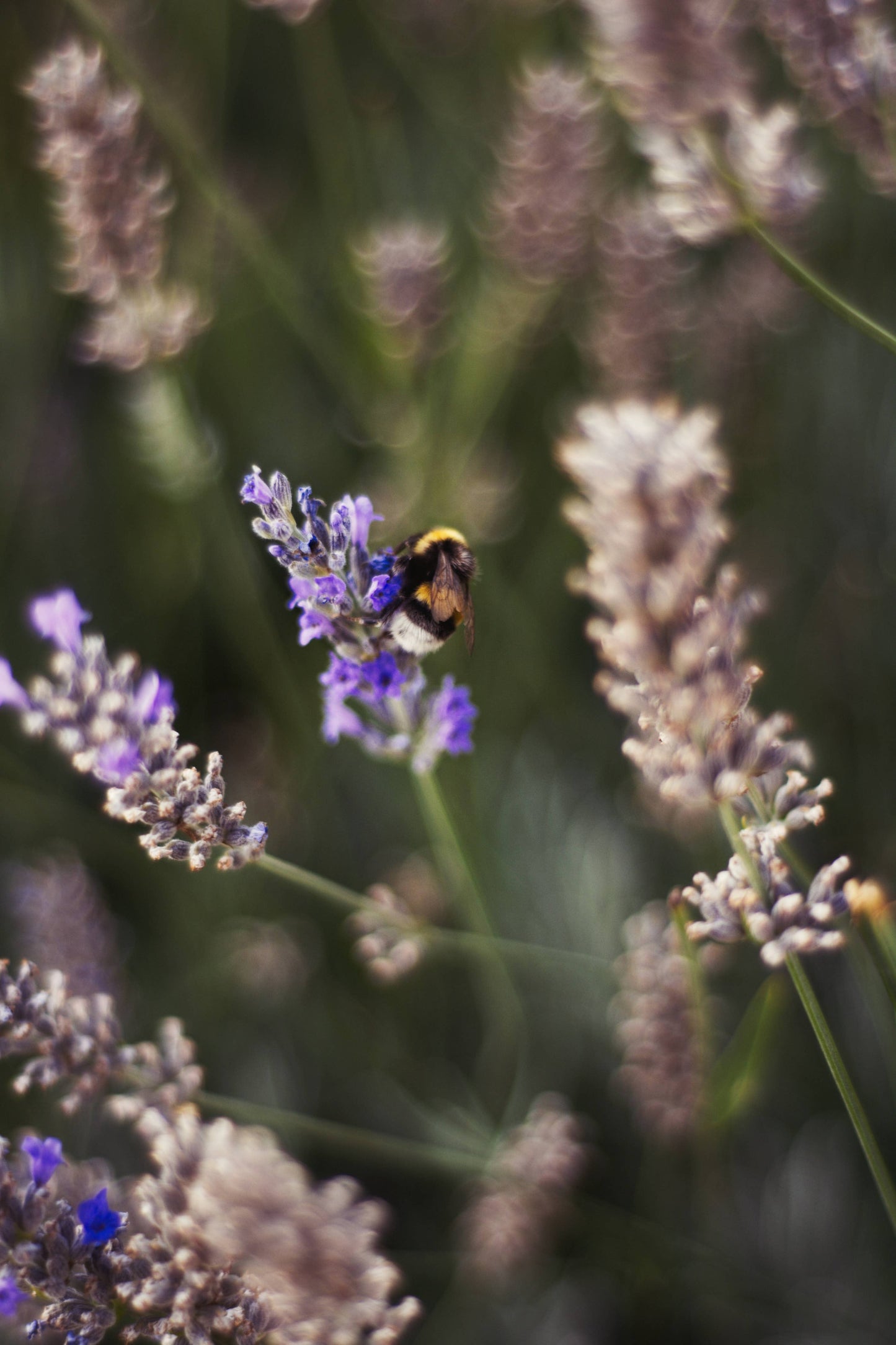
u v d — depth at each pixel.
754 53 0.48
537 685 0.48
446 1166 0.43
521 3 0.49
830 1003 0.46
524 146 0.46
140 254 0.44
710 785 0.34
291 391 0.51
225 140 0.55
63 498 0.51
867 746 0.47
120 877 0.49
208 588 0.50
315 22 0.49
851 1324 0.44
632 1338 0.44
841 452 0.49
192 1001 0.48
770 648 0.48
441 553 0.40
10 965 0.47
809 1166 0.45
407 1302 0.36
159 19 0.53
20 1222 0.36
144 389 0.46
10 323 0.50
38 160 0.50
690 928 0.35
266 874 0.49
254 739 0.50
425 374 0.49
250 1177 0.35
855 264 0.48
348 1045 0.47
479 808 0.48
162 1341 0.36
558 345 0.52
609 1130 0.46
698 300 0.49
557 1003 0.46
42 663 0.51
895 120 0.39
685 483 0.32
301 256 0.52
